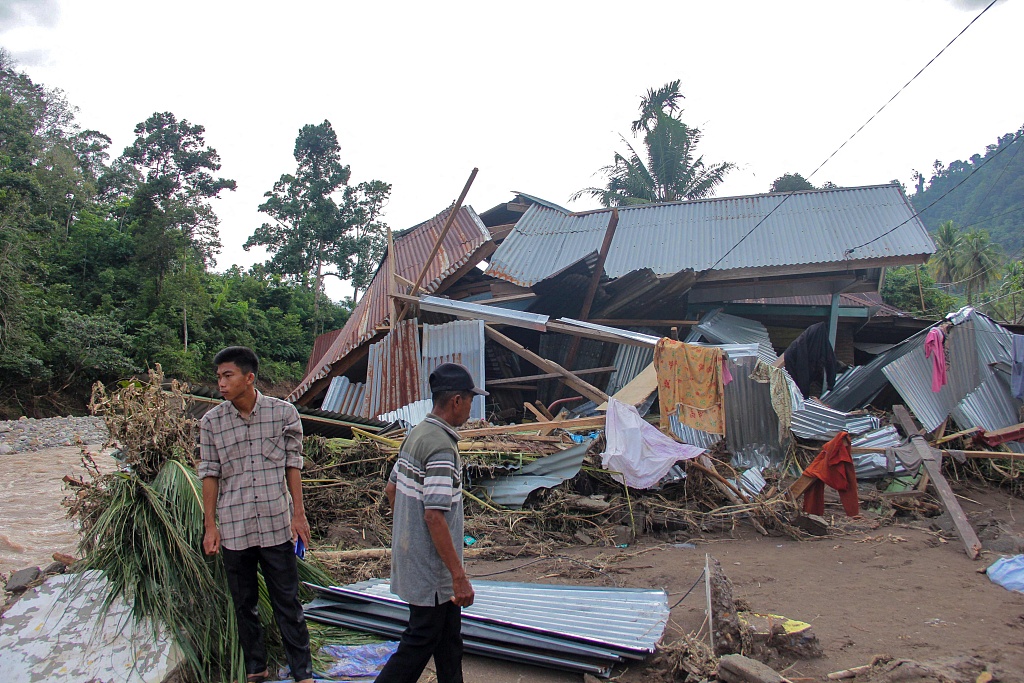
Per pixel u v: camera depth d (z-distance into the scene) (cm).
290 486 351
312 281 4959
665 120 3017
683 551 660
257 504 336
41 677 334
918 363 1021
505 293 1339
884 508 802
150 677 332
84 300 3269
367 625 408
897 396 1192
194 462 423
